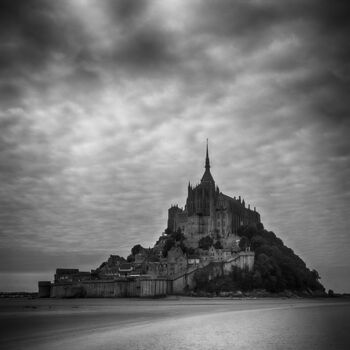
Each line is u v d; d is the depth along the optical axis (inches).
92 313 6476.4
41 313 6535.4
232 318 5698.8
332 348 3265.3
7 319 5452.8
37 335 3878.0
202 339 3725.4
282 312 6801.2
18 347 3218.5
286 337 3878.0
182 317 5787.4
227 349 3230.8
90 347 3240.7
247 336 3929.6
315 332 4227.4
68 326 4613.7
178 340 3656.5
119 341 3555.6
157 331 4254.4
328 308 7839.6
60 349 3144.7
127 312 6683.1
